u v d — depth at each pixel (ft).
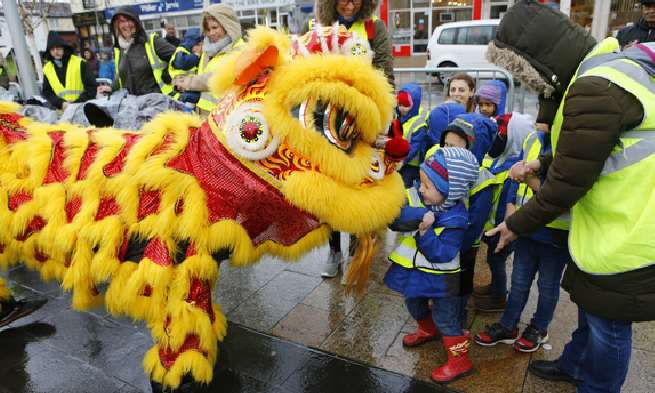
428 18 60.18
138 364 9.63
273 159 6.36
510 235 7.18
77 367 9.59
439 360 9.34
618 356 6.78
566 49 6.90
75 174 7.38
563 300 11.03
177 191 6.70
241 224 6.75
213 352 7.32
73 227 7.05
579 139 6.05
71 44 19.20
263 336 10.19
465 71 17.02
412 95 12.03
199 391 8.51
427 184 8.07
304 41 6.70
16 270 13.75
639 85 5.87
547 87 7.18
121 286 7.00
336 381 8.86
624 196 6.13
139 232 6.88
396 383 8.76
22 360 9.85
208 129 6.88
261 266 13.25
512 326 9.60
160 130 7.17
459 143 9.22
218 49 13.17
